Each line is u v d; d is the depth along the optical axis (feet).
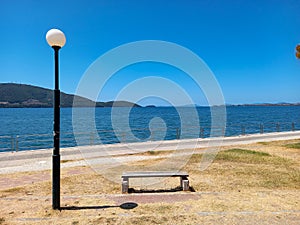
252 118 194.70
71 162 33.40
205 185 21.65
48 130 114.62
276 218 14.37
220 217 14.55
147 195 19.21
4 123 157.38
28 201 17.81
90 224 13.78
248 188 20.70
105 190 20.89
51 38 15.29
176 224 13.70
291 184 21.74
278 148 42.27
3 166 31.14
